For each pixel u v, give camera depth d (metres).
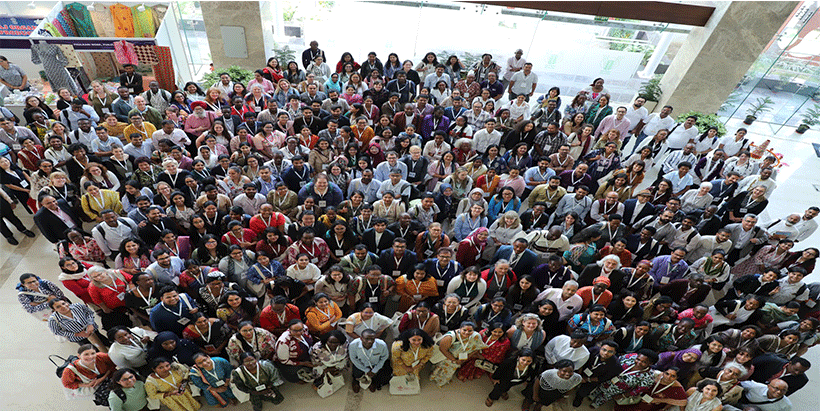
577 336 4.68
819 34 10.88
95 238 5.73
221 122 7.52
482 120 8.79
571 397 5.66
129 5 10.18
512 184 7.22
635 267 6.16
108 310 5.31
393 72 10.50
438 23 11.49
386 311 6.20
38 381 5.32
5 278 6.46
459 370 5.64
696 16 10.62
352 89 9.06
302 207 6.52
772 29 10.26
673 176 7.99
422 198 6.79
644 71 12.22
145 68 9.88
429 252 6.06
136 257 5.45
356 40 12.10
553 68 12.23
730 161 8.19
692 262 6.68
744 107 12.51
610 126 9.15
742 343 5.30
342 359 5.03
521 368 4.93
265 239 5.81
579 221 6.66
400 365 5.16
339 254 6.04
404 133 7.86
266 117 8.15
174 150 6.80
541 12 10.93
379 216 6.46
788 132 12.63
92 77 10.02
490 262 6.10
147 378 4.50
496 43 11.75
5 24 10.66
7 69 8.91
